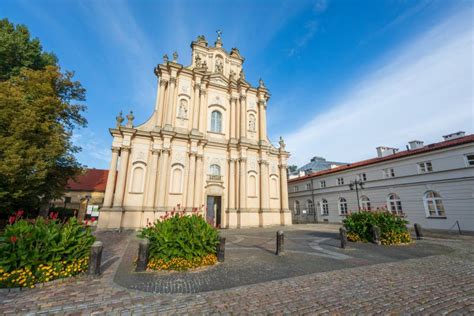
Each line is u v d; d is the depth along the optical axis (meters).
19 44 18.22
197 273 7.03
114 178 20.44
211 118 26.83
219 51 29.41
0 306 4.67
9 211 15.54
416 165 23.08
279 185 28.58
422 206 22.14
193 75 25.95
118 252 10.47
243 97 28.25
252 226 24.88
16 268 5.89
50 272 6.09
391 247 11.61
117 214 19.41
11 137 12.83
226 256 9.53
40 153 13.95
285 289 5.64
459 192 19.53
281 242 9.90
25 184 13.66
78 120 19.86
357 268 7.64
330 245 12.38
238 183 25.23
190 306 4.66
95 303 4.83
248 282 6.18
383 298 5.09
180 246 7.72
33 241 6.21
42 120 15.25
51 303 4.82
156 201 20.89
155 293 5.38
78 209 29.20
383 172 26.36
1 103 12.95
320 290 5.57
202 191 23.83
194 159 23.28
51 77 16.44
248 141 27.69
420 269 7.52
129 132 21.44
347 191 30.98
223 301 4.91
